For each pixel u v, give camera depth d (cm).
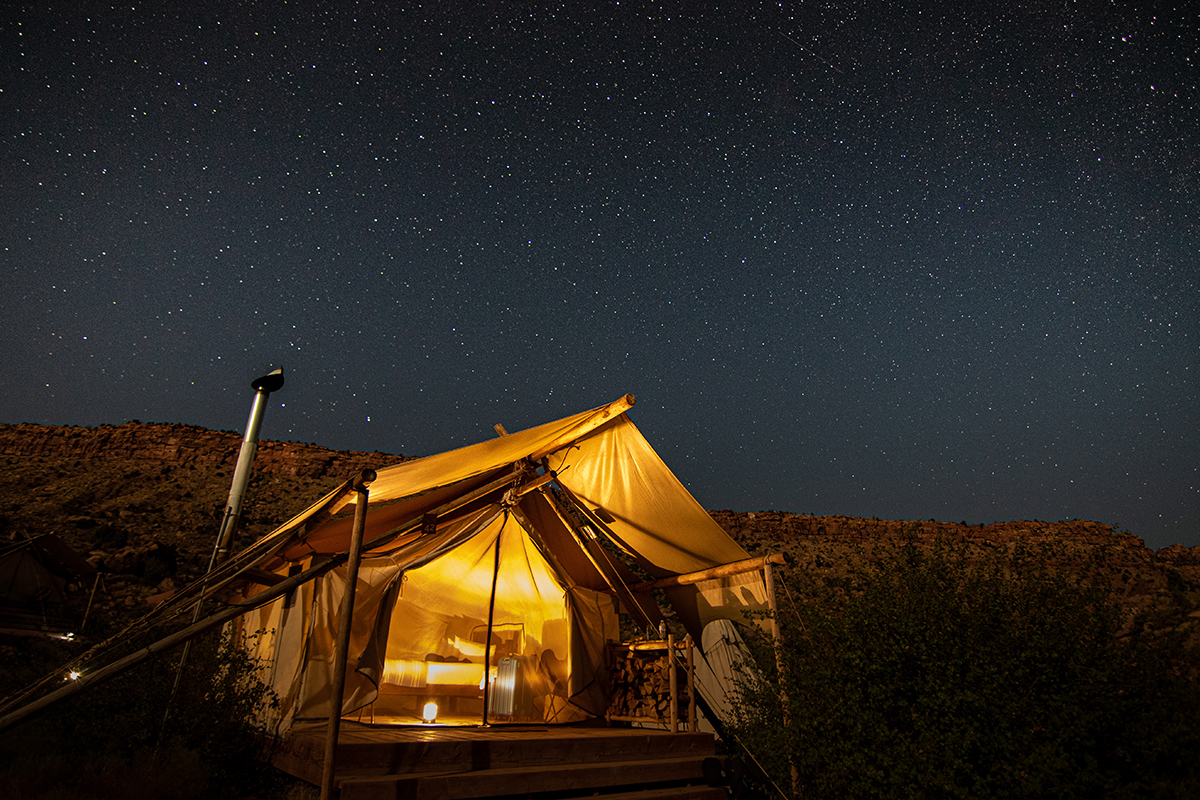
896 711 472
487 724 723
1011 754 424
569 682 768
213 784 539
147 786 471
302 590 657
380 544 627
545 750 535
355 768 448
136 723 551
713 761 583
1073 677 459
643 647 788
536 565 823
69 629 1503
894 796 429
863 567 568
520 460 735
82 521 3153
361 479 465
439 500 732
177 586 2288
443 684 784
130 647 646
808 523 5278
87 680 373
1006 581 517
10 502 3581
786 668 552
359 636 624
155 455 5341
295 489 4656
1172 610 558
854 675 492
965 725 431
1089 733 443
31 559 1778
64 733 559
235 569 661
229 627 713
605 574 877
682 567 822
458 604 823
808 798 492
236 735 590
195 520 3459
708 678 739
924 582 517
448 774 470
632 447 732
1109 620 486
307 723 609
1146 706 462
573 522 841
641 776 550
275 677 648
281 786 556
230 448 5550
